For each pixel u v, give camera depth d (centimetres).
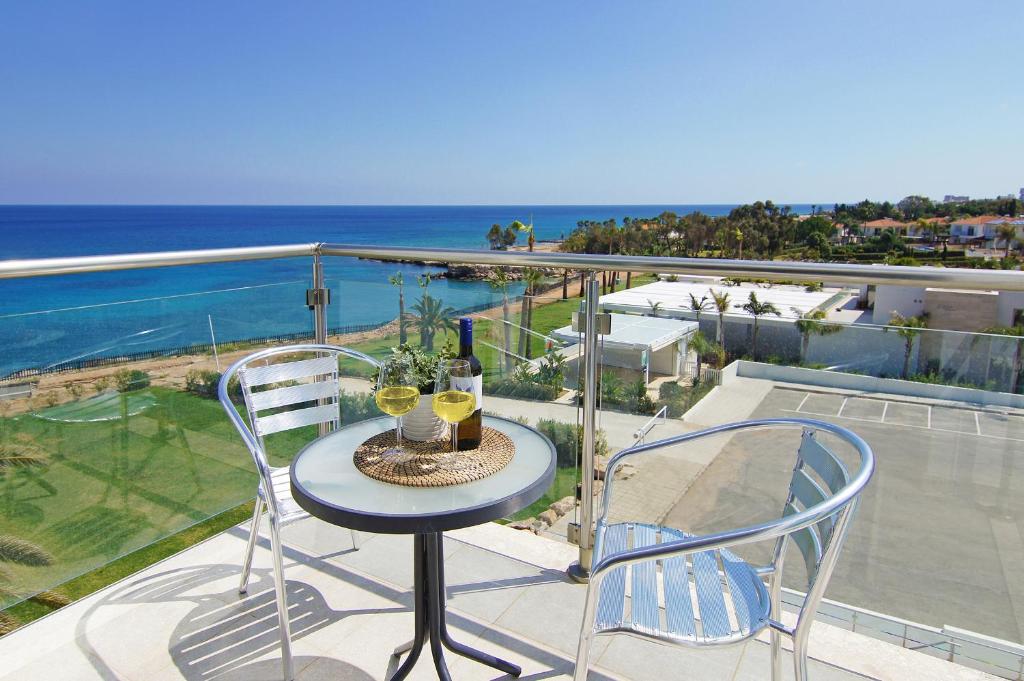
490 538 221
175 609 183
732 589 125
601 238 4047
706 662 161
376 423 164
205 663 161
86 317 187
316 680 155
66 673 157
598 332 191
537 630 174
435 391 142
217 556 212
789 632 110
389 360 150
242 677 156
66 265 178
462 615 180
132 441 203
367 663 161
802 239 4588
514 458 136
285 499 179
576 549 215
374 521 107
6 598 178
